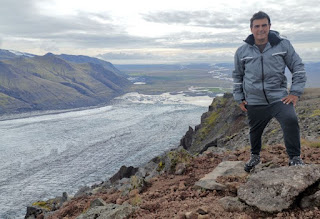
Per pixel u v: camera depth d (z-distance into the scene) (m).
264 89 3.19
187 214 2.85
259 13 3.07
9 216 58.16
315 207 2.45
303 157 4.21
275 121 17.52
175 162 5.57
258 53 3.17
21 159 102.94
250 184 2.99
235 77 3.55
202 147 43.38
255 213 2.69
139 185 4.81
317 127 12.05
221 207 2.93
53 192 70.25
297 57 3.07
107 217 3.28
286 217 2.45
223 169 4.29
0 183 78.44
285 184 2.68
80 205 5.25
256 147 3.84
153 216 3.15
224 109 51.94
